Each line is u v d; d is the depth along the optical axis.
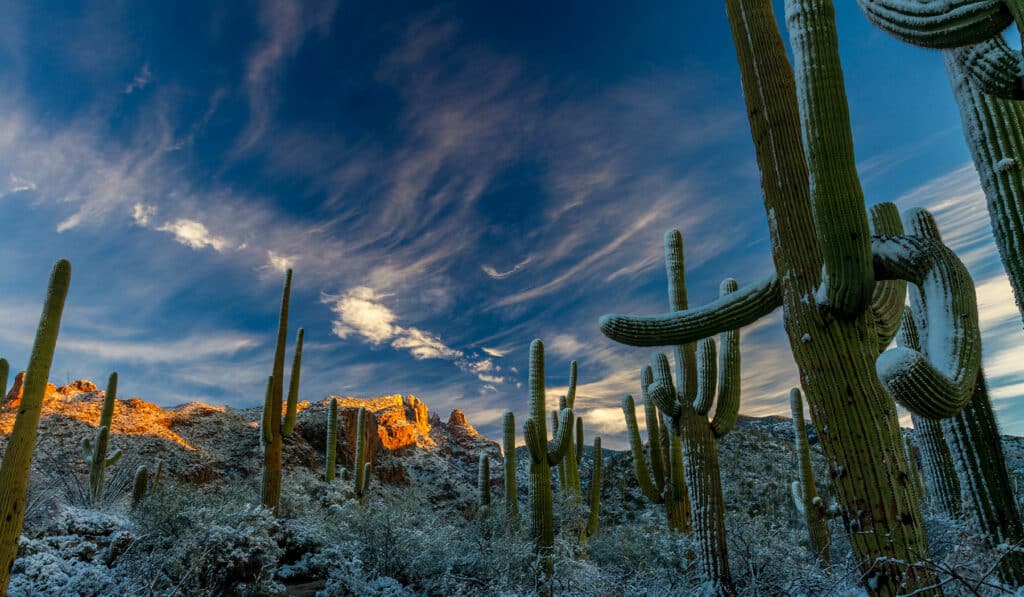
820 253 3.56
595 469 13.69
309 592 7.92
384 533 9.41
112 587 5.99
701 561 6.84
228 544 7.04
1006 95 3.00
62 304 5.14
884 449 3.22
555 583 6.86
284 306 11.54
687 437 7.64
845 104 3.26
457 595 7.58
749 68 4.13
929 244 3.25
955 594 3.04
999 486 3.87
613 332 4.72
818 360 3.44
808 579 4.17
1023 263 3.26
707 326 4.28
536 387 10.27
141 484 10.17
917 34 2.95
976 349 2.93
